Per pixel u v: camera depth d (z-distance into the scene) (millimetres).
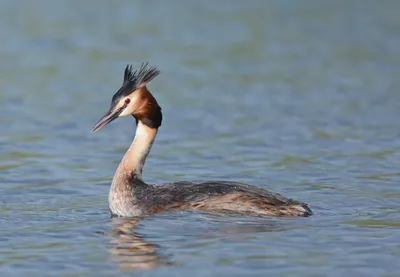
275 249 12469
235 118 23031
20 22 38031
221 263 11922
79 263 12039
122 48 33000
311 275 11508
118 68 29578
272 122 22547
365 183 16781
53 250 12602
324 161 18750
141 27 37469
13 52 32094
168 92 26172
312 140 20688
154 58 31219
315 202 15273
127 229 13570
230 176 17562
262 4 44656
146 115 15062
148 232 13344
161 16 40594
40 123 22406
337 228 13461
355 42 35000
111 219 14289
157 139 20891
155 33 36188
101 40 34531
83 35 35438
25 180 17266
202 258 12125
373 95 25797
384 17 41219
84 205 15375
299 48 33688
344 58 31891
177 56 31750
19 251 12570
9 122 22484
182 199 14391
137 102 15023
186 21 39344
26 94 25812
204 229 13398
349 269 11695
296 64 30672
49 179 17375
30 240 13086
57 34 35562
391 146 20031
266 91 26406
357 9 43500
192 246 12625
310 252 12344
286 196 15773
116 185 14727
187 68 29781
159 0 45438
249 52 32781
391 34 36812
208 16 40812
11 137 20984
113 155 19547
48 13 40531
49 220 14266
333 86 27125
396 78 28297
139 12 41562
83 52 32219
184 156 19297
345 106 24406
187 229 13422
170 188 14656
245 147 20062
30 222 14133
